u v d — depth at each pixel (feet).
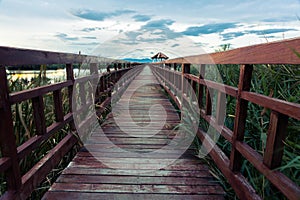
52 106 7.14
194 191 4.96
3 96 3.49
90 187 5.08
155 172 5.79
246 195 3.87
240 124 4.41
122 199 4.68
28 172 4.38
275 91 4.65
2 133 3.57
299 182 3.43
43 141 5.05
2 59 3.35
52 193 4.83
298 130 3.71
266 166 3.39
